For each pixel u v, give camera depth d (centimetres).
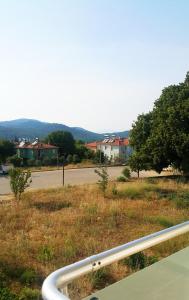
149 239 229
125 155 7712
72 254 815
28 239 967
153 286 238
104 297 219
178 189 1989
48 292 133
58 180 3173
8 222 1177
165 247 848
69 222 1188
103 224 1179
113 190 1795
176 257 256
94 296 218
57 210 1415
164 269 248
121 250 205
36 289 633
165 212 1391
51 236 1006
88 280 621
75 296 532
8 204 1538
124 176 2872
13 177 1719
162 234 242
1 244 902
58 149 7438
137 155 2792
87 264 179
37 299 582
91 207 1390
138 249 221
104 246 912
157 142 2598
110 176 3562
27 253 837
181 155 2478
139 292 232
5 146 7294
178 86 2795
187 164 2517
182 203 1540
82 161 6278
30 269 723
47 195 1798
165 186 2089
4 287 627
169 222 1191
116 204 1480
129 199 1681
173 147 2506
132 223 1214
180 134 2464
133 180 2638
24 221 1200
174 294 243
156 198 1697
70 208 1442
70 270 165
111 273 689
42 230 1076
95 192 1867
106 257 194
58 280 151
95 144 9250
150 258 766
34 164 5819
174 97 2714
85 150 7638
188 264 259
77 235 1027
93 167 4925
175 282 245
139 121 2888
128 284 229
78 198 1695
